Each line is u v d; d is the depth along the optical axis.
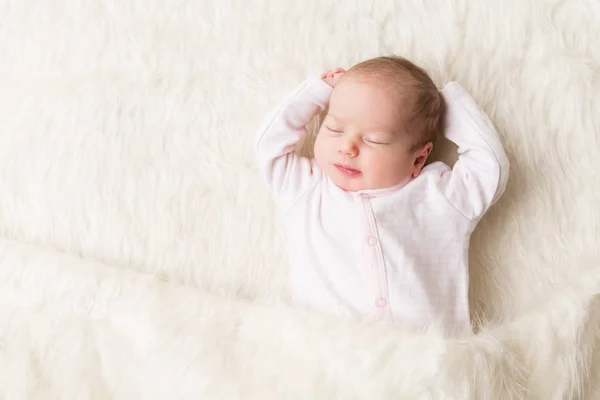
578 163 1.43
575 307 1.28
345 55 1.50
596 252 1.42
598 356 1.31
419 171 1.40
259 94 1.51
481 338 1.24
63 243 1.53
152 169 1.52
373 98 1.33
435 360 1.18
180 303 1.38
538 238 1.44
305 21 1.51
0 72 1.59
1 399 1.32
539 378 1.26
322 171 1.43
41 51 1.59
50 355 1.36
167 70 1.54
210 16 1.54
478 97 1.46
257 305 1.36
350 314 1.33
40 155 1.55
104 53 1.57
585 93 1.43
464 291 1.37
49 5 1.59
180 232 1.50
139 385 1.32
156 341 1.33
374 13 1.50
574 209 1.43
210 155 1.52
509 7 1.46
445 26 1.47
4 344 1.38
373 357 1.21
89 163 1.53
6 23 1.59
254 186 1.50
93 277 1.42
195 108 1.53
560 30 1.45
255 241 1.49
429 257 1.37
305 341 1.26
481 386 1.19
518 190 1.44
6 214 1.55
